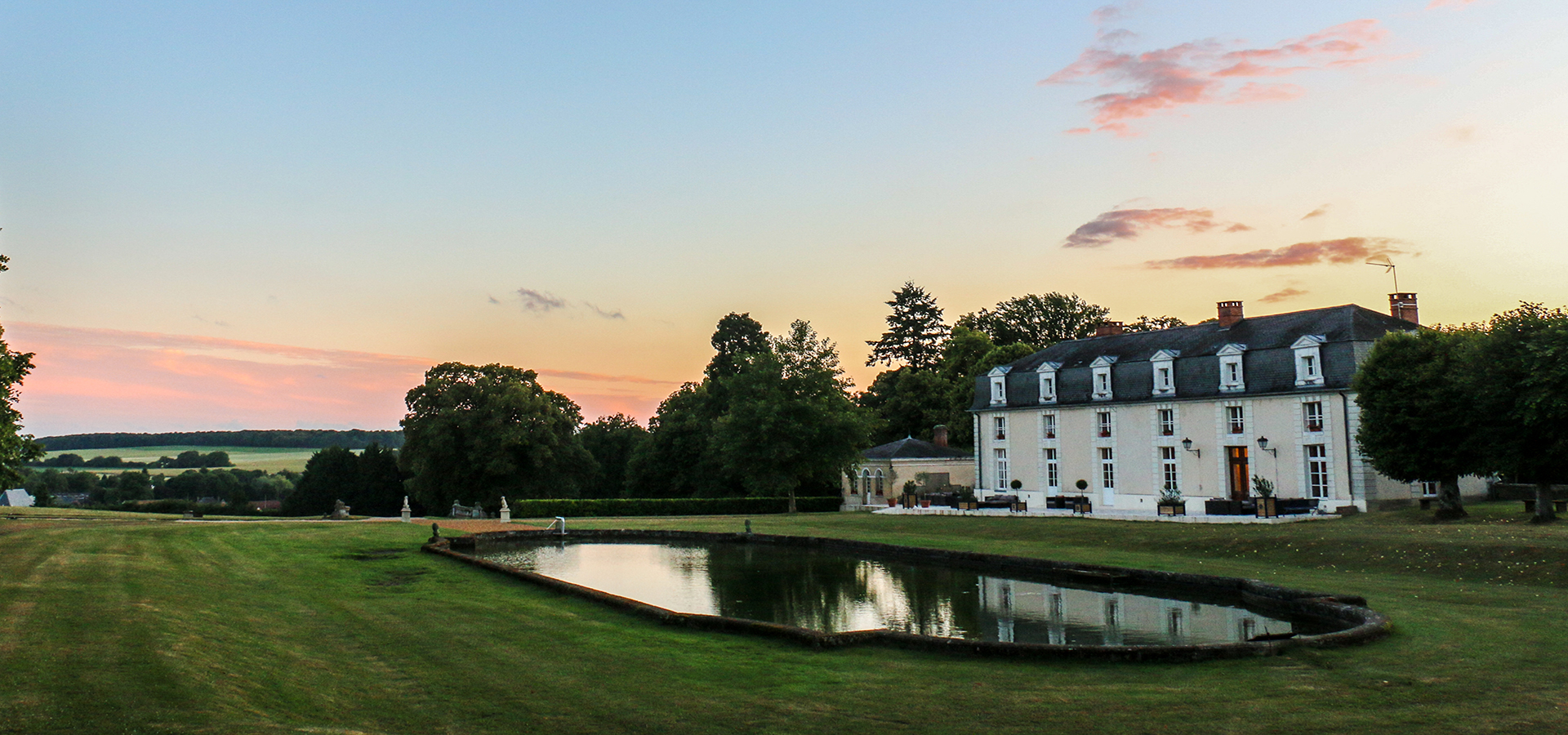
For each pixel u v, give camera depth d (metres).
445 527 42.03
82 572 19.08
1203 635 18.06
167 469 145.00
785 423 59.19
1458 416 31.53
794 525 44.81
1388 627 15.62
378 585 22.30
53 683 10.35
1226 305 48.56
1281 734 10.20
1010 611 21.45
